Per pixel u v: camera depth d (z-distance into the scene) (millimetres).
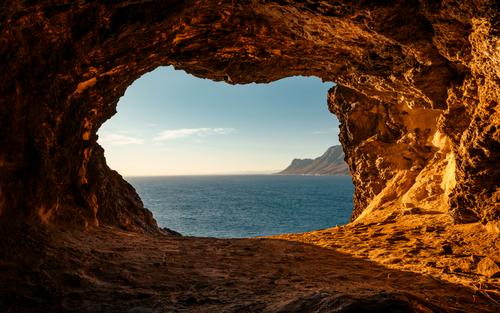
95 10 6023
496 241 8234
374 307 3127
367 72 11242
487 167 9047
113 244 8141
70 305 4383
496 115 8422
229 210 98000
